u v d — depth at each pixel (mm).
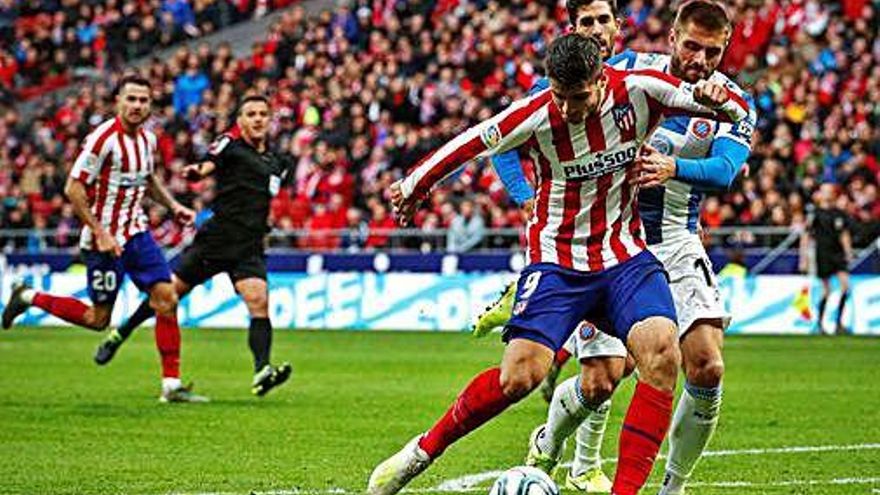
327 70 75250
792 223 57656
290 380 36969
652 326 16406
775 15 70938
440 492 19547
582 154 16703
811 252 55875
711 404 17844
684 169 17172
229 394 33312
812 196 58531
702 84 16422
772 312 56219
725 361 43094
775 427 27203
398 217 17141
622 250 16984
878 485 20234
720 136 18188
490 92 68688
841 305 55000
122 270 31469
